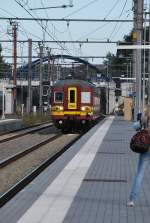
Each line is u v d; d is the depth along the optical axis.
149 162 14.90
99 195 16.45
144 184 18.61
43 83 109.50
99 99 72.25
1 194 18.80
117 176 20.59
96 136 43.38
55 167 23.48
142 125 14.90
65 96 54.97
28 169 27.31
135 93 59.62
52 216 13.36
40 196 16.23
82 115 54.84
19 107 122.12
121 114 106.50
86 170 22.42
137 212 14.04
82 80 55.62
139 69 56.00
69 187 17.97
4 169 27.20
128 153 29.66
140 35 52.88
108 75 136.12
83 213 13.81
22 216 13.30
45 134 54.53
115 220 13.07
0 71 148.50
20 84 133.38
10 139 46.62
